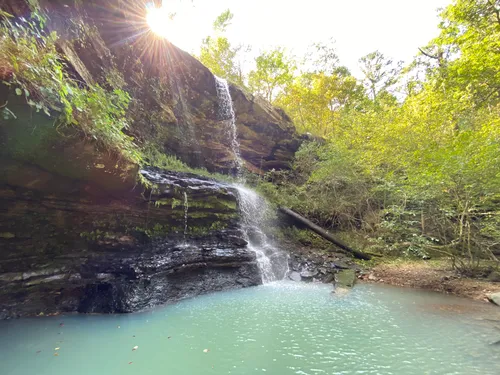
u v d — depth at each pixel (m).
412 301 5.08
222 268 6.12
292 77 21.20
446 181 6.48
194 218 6.48
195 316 4.24
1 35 2.59
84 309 4.24
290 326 3.88
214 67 19.70
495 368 2.73
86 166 3.84
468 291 5.63
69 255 4.49
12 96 2.62
